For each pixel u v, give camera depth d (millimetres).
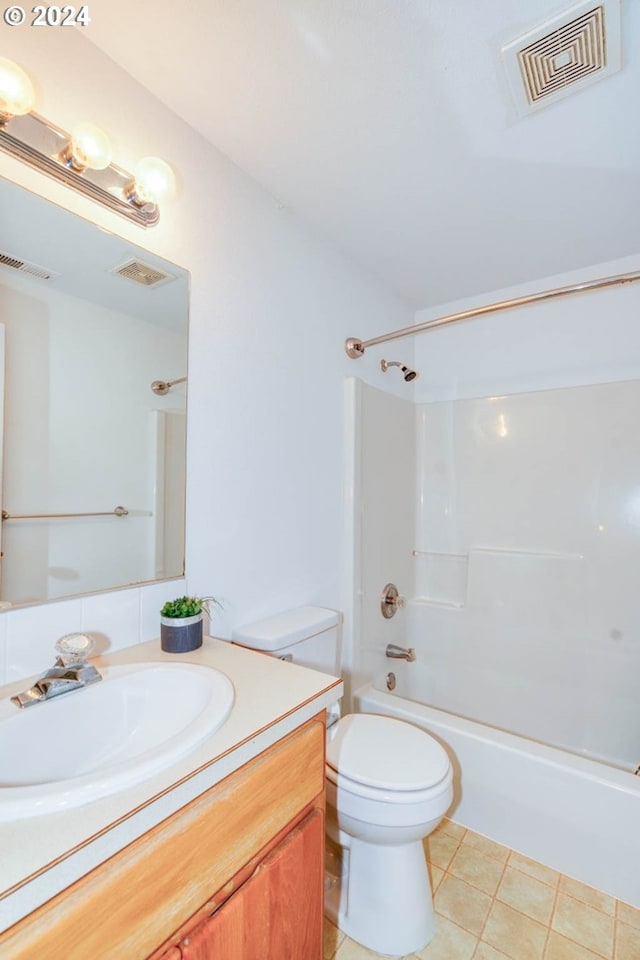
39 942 481
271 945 777
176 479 1232
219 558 1347
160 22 972
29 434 952
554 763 1411
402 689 2260
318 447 1762
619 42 983
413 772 1174
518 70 1061
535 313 2207
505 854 1473
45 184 953
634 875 1289
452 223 1711
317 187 1507
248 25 975
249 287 1455
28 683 906
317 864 894
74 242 1011
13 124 874
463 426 2398
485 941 1194
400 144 1312
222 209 1360
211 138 1301
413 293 2330
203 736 706
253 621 1461
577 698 1984
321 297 1789
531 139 1284
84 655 891
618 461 1986
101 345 1071
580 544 2051
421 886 1212
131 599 1117
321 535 1771
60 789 569
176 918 626
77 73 1000
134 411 1138
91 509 1050
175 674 938
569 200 1568
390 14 949
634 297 1972
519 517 2221
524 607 2111
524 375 2232
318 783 916
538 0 913
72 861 504
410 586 2428
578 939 1198
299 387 1667
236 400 1405
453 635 2256
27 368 949
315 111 1201
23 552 938
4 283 914
